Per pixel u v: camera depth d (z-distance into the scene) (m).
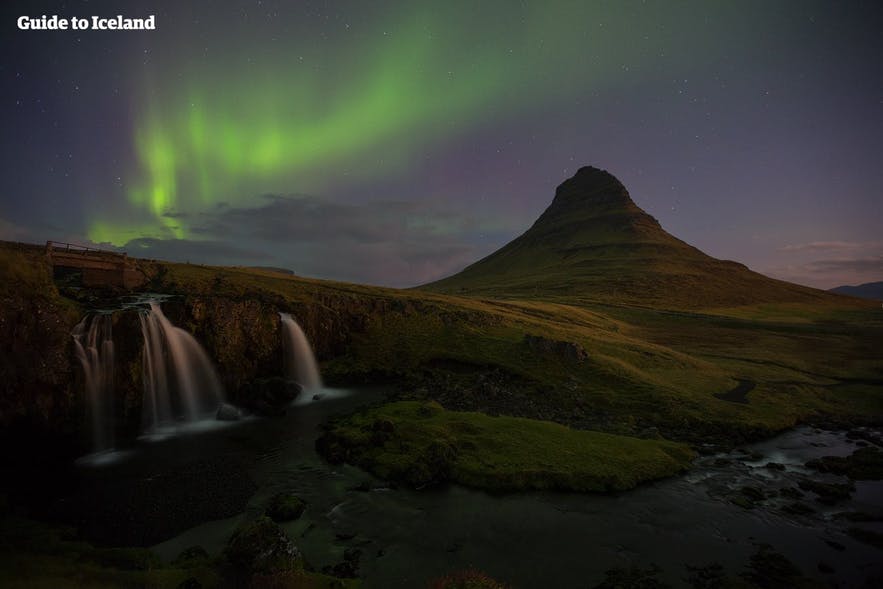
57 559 18.84
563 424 45.94
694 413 51.75
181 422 45.22
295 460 35.06
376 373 64.19
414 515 27.27
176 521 25.66
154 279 63.09
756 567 23.17
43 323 37.47
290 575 18.59
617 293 193.50
